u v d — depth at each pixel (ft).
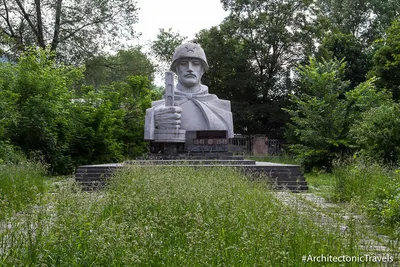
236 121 135.54
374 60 107.76
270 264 18.51
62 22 112.16
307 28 131.23
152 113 71.05
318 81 93.09
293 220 24.12
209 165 60.75
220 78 137.69
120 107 109.70
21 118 73.36
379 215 31.48
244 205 29.55
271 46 135.95
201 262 18.04
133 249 18.53
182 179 39.93
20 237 21.12
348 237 22.53
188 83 76.18
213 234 20.93
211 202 28.55
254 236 21.20
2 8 107.96
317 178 75.31
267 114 136.15
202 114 74.18
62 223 21.95
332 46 135.13
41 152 74.33
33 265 18.34
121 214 25.62
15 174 44.37
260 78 135.13
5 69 78.23
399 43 101.86
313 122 89.45
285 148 126.00
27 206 26.45
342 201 44.57
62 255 18.70
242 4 132.87
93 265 17.99
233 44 134.51
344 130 89.04
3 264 17.98
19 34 111.55
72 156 86.17
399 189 34.71
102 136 88.63
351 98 90.74
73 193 28.86
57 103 78.33
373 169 50.47
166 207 26.30
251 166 61.41
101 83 146.61
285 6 130.31
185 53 76.48
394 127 68.18
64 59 115.96
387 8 156.56
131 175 46.16
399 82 106.63
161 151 71.56
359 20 163.22
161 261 18.20
